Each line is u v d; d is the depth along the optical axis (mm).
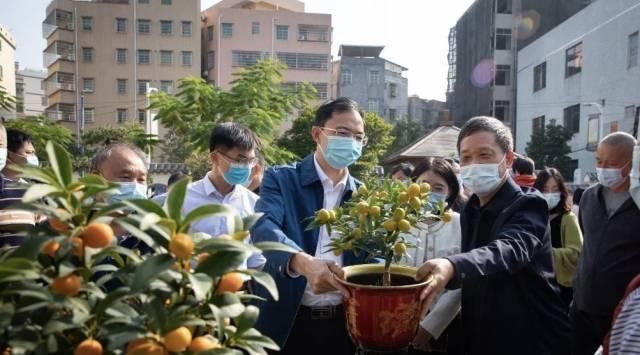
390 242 1360
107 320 813
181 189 857
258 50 33688
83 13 31922
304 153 19531
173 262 793
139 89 32594
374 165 20438
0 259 828
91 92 32062
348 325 1392
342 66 35844
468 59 33656
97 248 822
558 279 3387
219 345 860
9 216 2051
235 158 2719
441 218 1438
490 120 1842
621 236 2633
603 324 2699
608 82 19500
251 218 983
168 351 795
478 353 1785
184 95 5602
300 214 1981
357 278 1502
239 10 33562
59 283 777
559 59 23375
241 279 920
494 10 29094
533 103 26109
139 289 759
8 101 7734
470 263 1410
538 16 28438
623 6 18625
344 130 1955
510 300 1729
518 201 1747
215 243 826
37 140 7918
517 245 1561
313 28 33969
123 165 1952
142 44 32562
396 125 33344
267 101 5602
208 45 34344
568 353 1750
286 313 1827
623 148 2729
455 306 1980
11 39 27750
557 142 21891
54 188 812
